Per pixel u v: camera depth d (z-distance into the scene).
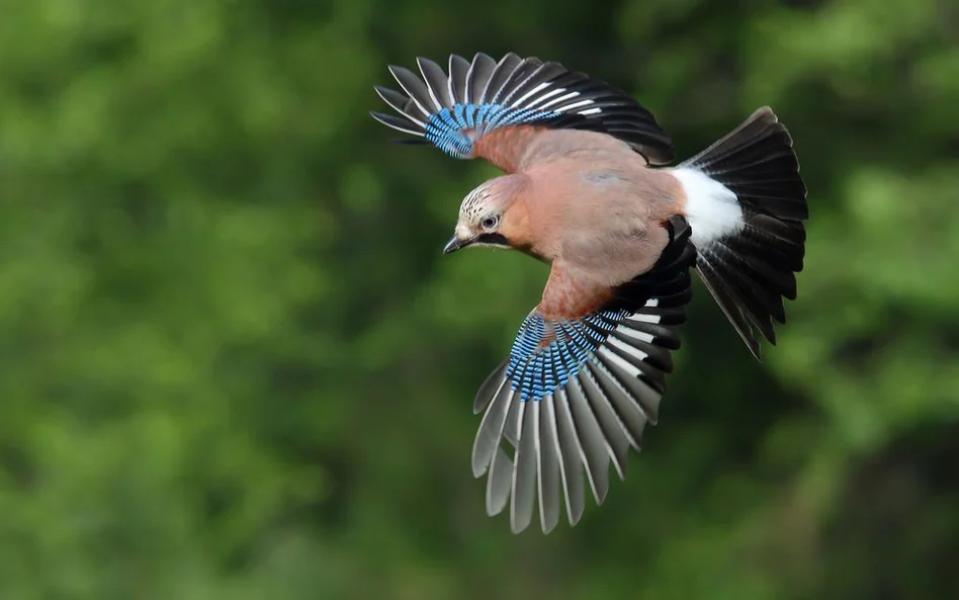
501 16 16.39
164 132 17.50
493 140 7.00
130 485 15.80
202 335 17.52
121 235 17.92
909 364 14.18
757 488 16.52
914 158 14.67
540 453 6.48
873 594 15.87
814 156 14.85
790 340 14.15
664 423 16.92
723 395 16.41
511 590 17.42
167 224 17.95
